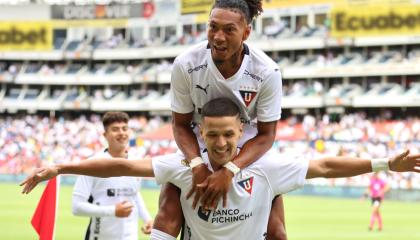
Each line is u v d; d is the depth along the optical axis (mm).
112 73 77375
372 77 63219
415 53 60938
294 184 5719
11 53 81375
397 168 5578
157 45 74688
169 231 5785
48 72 80062
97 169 5617
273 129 5879
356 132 55250
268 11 68188
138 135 65812
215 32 5395
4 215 29250
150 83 76062
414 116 62062
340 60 63938
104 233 9547
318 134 57250
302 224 27031
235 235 5691
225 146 5363
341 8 62781
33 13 81312
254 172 5641
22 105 79312
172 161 5703
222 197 5539
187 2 74500
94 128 70250
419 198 42406
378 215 25344
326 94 62969
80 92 79938
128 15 78438
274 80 5758
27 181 5492
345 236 22891
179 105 5941
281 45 65250
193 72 5758
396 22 60594
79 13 79938
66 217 28406
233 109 5367
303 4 66125
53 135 69875
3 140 69125
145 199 39312
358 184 45781
